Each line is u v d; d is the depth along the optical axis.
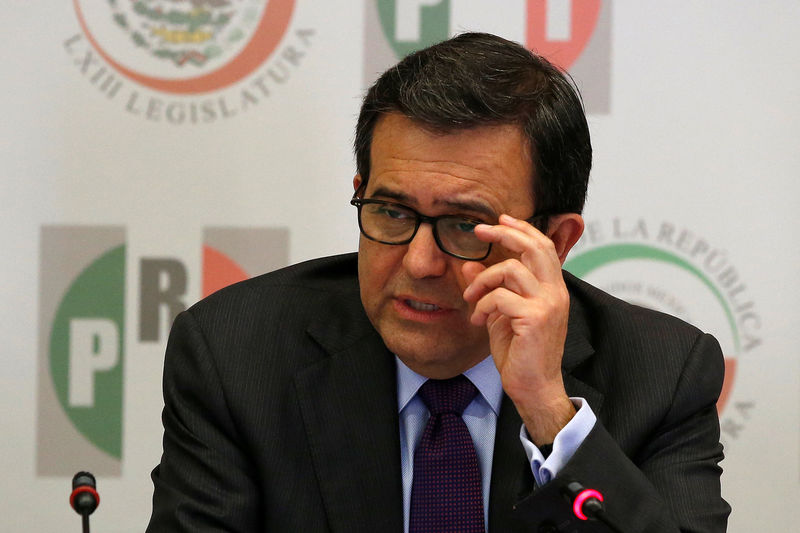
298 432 6.80
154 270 10.18
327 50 10.27
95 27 10.16
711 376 7.16
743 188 10.15
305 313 7.34
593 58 10.21
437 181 5.95
